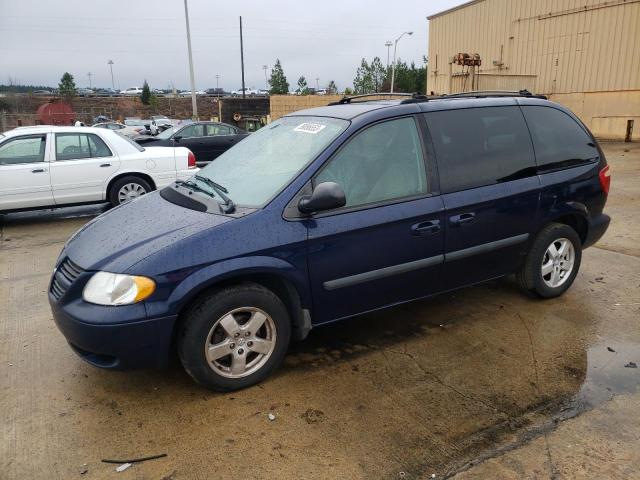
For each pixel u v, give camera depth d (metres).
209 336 3.15
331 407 3.15
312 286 3.40
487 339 3.98
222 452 2.79
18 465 2.71
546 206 4.32
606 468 2.62
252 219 3.21
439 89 27.31
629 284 5.04
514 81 21.94
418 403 3.18
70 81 62.59
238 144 4.41
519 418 3.03
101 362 3.10
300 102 27.30
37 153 8.20
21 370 3.66
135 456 2.77
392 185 3.64
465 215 3.87
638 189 9.80
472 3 24.31
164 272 2.99
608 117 19.45
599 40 19.25
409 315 4.43
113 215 3.82
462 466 2.65
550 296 4.63
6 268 6.00
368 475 2.60
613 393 3.26
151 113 60.81
